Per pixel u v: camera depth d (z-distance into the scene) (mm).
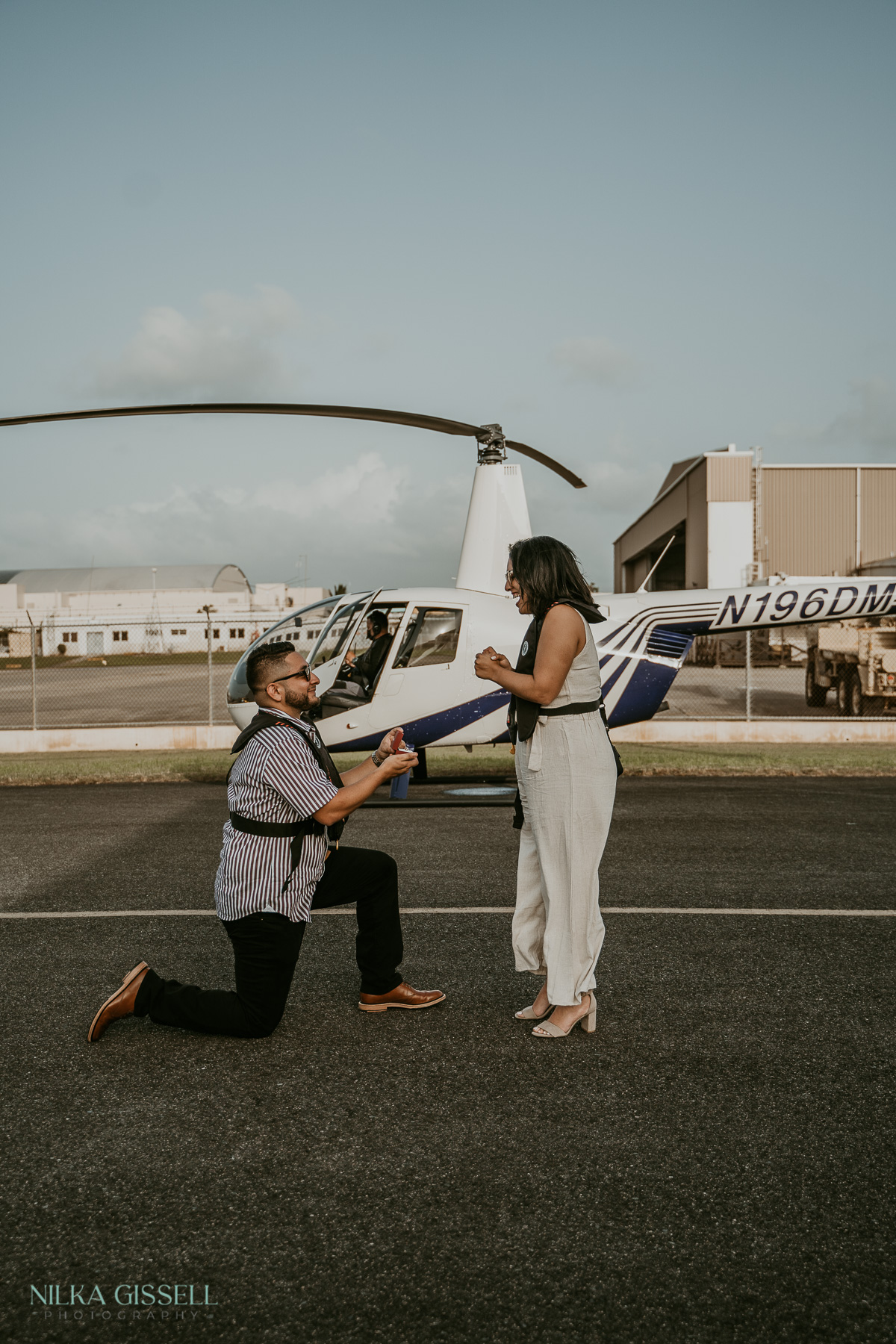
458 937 4441
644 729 13859
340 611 8641
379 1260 2082
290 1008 3592
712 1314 1907
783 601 9086
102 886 5512
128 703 23609
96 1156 2523
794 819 7555
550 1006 3465
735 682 25922
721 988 3760
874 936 4422
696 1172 2424
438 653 8398
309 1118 2723
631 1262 2068
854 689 17641
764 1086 2906
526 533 9000
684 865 5930
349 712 8398
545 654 3137
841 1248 2117
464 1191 2344
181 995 3248
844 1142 2570
